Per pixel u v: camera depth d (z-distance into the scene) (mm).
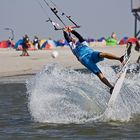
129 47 44719
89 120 44188
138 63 89562
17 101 60625
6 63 113875
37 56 133375
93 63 45000
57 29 46344
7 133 40406
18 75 94625
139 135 38406
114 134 38875
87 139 37438
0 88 76438
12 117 48062
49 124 43281
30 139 38000
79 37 45750
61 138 37969
